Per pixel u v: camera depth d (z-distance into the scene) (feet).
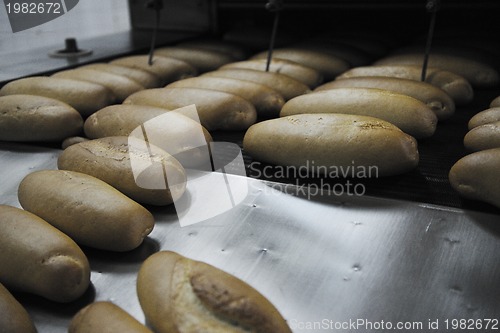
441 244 2.00
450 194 2.36
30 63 4.68
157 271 1.66
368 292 1.81
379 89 3.15
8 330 1.57
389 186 2.46
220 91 3.32
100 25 7.06
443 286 1.81
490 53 4.61
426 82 3.69
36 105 3.10
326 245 2.04
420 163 2.72
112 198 2.06
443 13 5.67
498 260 1.90
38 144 3.14
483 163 2.16
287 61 4.32
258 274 1.90
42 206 2.12
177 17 6.63
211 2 6.36
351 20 6.25
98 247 2.04
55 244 1.80
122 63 4.57
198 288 1.53
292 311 1.73
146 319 1.64
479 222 2.09
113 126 2.97
